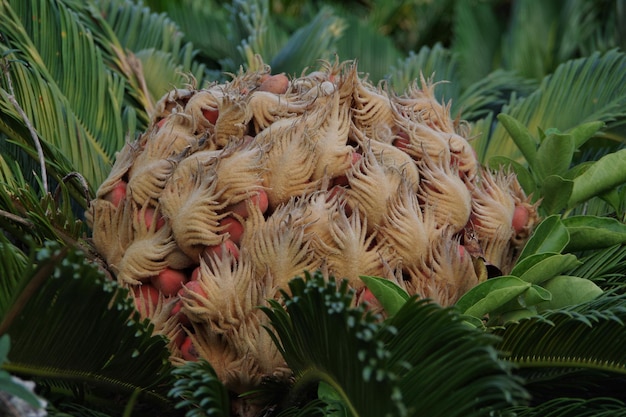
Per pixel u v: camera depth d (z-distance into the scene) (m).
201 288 1.26
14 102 1.44
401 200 1.29
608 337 1.30
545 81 1.75
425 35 2.87
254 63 1.73
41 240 1.38
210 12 2.25
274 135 1.29
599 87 1.72
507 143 1.71
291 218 1.26
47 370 1.25
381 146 1.31
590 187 1.46
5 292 1.25
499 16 2.84
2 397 1.15
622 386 1.38
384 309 1.26
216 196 1.27
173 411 1.34
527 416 1.28
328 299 1.17
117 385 1.29
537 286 1.31
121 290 1.22
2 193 1.38
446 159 1.32
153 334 1.29
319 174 1.29
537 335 1.30
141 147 1.34
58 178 1.46
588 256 1.46
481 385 1.15
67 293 1.20
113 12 1.81
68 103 1.59
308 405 1.23
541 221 1.43
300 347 1.24
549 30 2.45
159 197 1.30
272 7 2.65
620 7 2.25
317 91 1.31
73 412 1.30
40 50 1.63
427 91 1.39
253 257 1.27
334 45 1.85
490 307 1.27
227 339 1.28
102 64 1.66
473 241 1.33
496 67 2.52
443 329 1.17
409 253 1.29
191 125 1.33
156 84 1.76
